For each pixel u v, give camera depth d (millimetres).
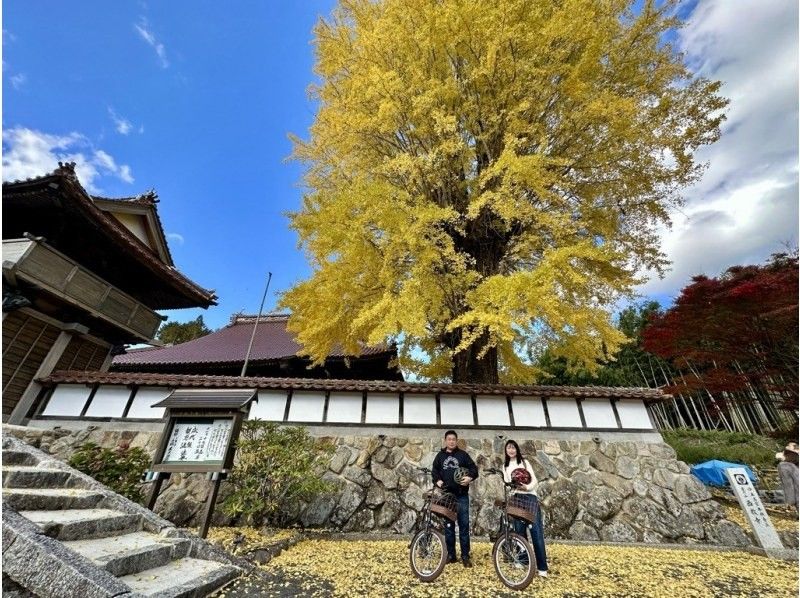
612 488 5699
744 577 3822
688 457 9812
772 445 10727
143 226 10273
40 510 3125
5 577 2268
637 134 5945
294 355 10727
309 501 5352
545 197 5828
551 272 5047
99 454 4617
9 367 6797
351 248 5770
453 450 4094
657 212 7148
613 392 6395
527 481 3797
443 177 7059
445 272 6598
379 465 5812
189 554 3426
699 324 10961
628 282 6645
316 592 3041
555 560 4191
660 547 4961
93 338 8586
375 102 6715
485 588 3242
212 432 4375
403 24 6496
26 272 6480
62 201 6582
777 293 9539
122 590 2225
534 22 5938
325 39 7566
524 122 6129
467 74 6504
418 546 3615
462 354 7922
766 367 10359
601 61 6664
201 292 9586
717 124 6102
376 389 6258
